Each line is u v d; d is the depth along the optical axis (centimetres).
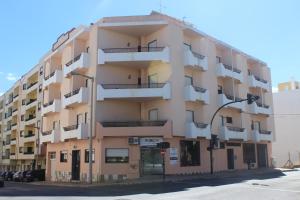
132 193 1808
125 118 3167
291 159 5472
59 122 3788
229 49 3828
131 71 3303
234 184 2109
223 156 3553
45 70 4341
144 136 2925
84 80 3425
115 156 2930
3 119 7488
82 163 3183
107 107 3094
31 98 5838
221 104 3534
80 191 2023
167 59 3055
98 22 3294
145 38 3381
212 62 3591
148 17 3216
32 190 2203
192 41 3431
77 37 3438
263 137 4153
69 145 3453
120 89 3028
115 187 2247
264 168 4012
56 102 3744
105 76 3144
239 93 3950
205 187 1977
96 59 3142
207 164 3288
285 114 5625
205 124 3198
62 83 3772
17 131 6247
